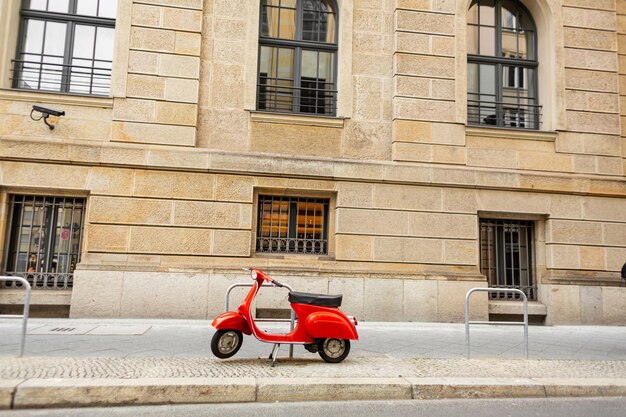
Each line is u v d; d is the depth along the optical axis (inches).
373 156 405.7
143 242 362.0
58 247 366.0
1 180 349.1
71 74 382.9
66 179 358.0
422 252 395.9
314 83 420.8
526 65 453.4
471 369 229.3
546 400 201.9
